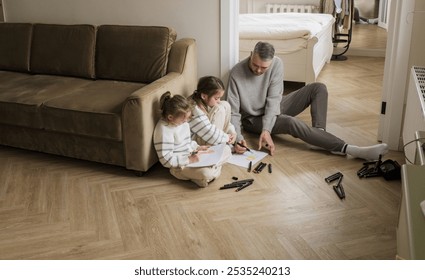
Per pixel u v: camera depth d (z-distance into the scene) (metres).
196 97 2.91
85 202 2.54
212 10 3.35
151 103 2.71
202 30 3.43
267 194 2.59
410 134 2.53
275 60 3.13
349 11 5.99
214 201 2.52
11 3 3.92
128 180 2.78
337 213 2.39
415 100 2.44
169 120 2.65
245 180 2.71
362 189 2.63
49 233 2.26
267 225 2.29
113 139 2.76
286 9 6.77
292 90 4.79
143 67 3.23
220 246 2.13
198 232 2.24
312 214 2.39
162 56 3.20
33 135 3.06
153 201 2.54
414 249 1.16
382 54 6.27
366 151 2.95
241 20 5.27
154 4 3.49
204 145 2.94
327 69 5.60
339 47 6.39
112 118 2.71
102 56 3.35
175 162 2.66
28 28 3.58
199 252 2.09
